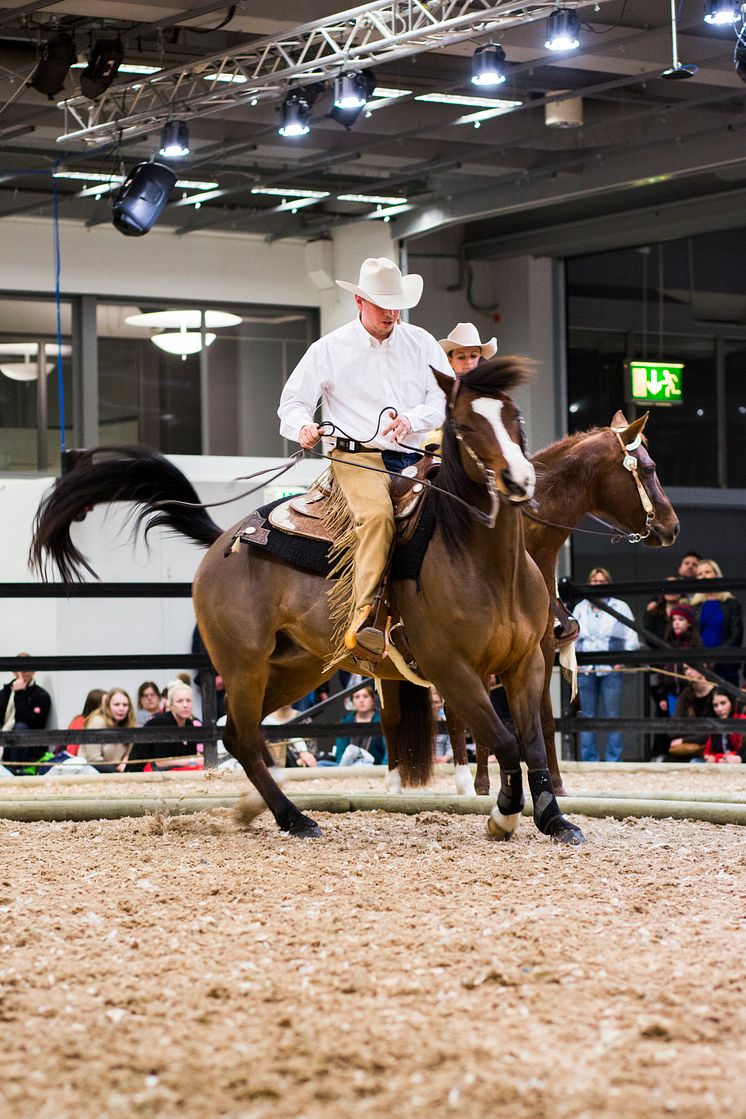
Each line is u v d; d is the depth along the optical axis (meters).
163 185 14.70
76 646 15.69
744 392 20.08
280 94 14.12
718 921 5.17
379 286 7.15
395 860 6.69
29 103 15.29
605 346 20.30
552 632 8.82
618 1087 3.35
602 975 4.32
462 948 4.72
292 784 11.80
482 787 9.20
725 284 20.03
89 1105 3.31
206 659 11.88
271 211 18.73
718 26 14.08
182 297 19.86
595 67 14.38
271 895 5.82
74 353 19.48
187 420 20.09
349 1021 3.89
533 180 17.41
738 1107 3.22
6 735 11.64
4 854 7.28
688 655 12.09
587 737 16.45
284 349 20.61
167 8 12.72
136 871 6.54
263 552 7.55
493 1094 3.29
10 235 18.91
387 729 8.95
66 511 8.31
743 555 20.14
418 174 17.52
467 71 15.68
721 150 15.84
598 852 6.75
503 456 6.24
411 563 6.80
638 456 8.73
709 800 8.36
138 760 12.74
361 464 7.02
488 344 8.95
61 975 4.45
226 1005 4.09
